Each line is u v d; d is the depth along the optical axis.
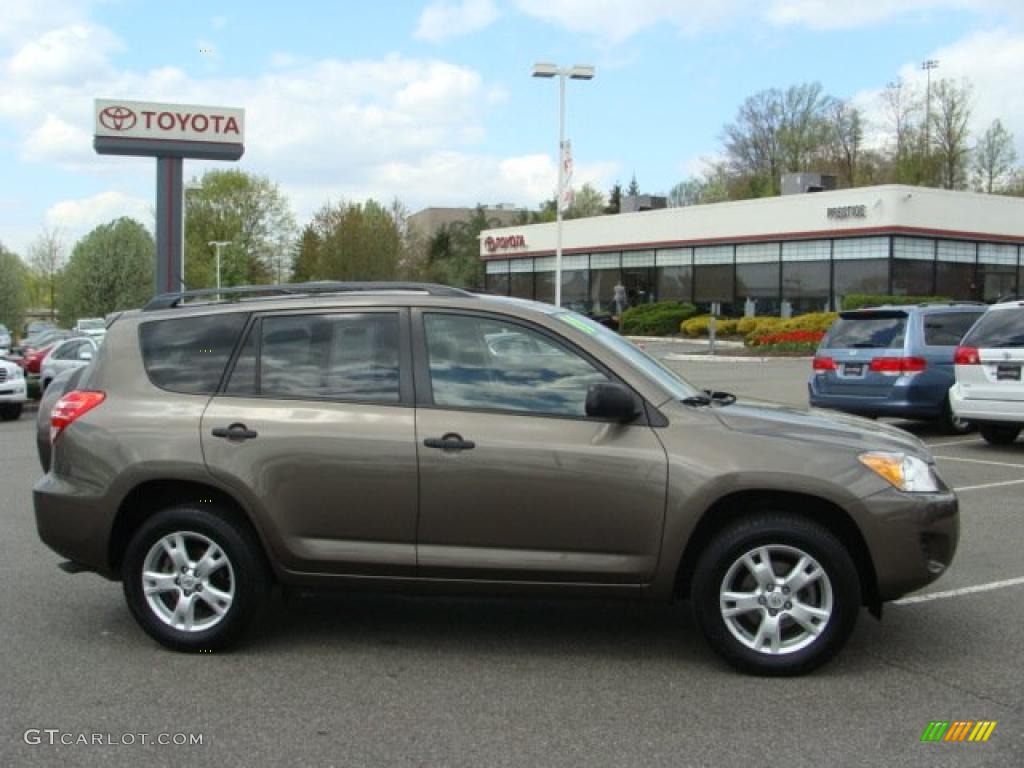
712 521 4.92
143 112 30.36
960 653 5.17
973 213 36.88
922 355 12.94
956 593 6.27
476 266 78.62
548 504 4.83
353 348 5.19
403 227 76.94
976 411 11.73
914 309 13.17
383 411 5.02
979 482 10.20
